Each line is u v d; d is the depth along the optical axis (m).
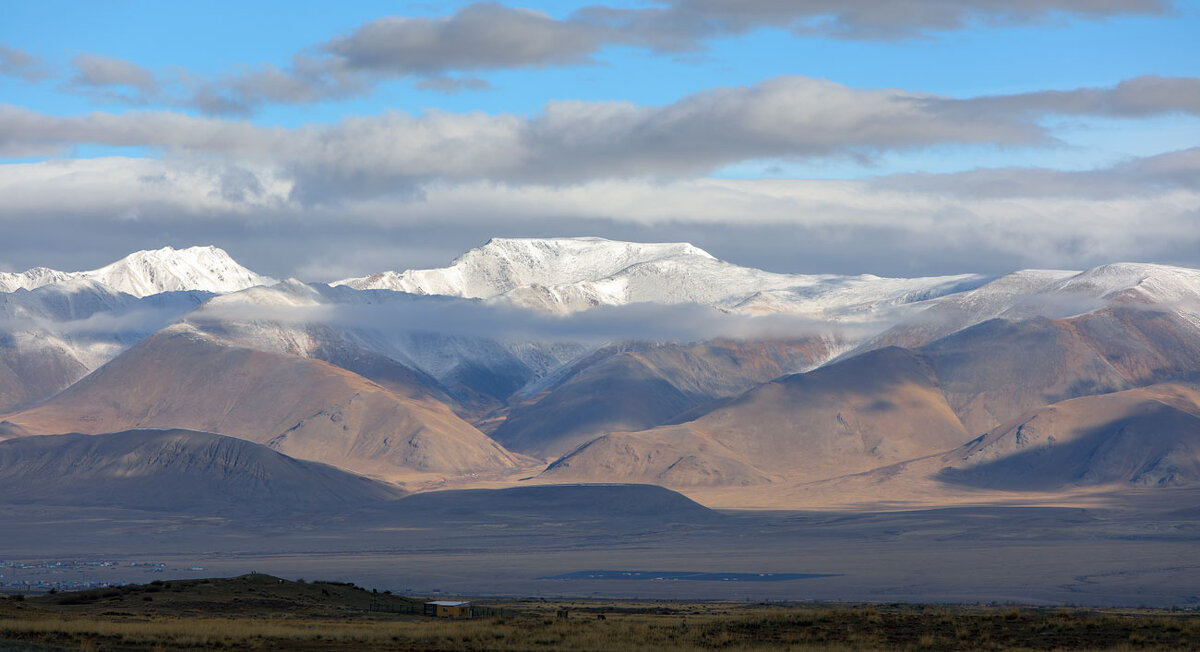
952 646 122.00
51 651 109.31
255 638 126.69
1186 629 128.62
